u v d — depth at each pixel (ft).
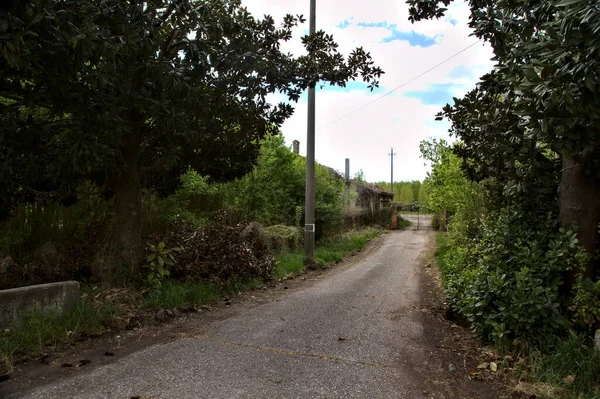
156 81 16.44
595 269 14.26
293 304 20.97
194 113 18.61
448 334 16.03
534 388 10.85
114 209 21.56
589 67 9.09
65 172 16.69
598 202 14.20
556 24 10.43
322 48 22.66
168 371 11.87
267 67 20.62
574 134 10.27
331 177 63.21
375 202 95.14
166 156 20.75
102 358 12.82
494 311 14.07
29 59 11.16
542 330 12.89
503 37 15.34
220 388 10.81
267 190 45.14
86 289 18.28
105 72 13.35
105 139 15.14
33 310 14.49
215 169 27.14
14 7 10.10
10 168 16.71
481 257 17.87
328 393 10.69
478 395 10.85
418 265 37.14
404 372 12.24
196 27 17.88
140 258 20.81
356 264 38.37
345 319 18.03
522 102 12.51
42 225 22.66
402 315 18.92
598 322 12.43
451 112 19.80
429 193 51.67
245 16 19.62
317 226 54.13
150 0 16.26
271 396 10.43
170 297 18.79
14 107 14.61
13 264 18.79
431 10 17.67
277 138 49.14
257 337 15.25
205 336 15.29
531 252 14.17
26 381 11.02
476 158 19.26
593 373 10.95
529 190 15.48
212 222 28.35
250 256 25.93
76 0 12.67
